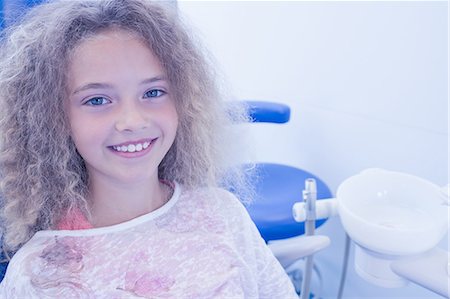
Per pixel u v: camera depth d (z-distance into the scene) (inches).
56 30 21.7
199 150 27.6
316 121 50.6
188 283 23.1
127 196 24.1
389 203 31.4
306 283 33.8
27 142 23.6
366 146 45.3
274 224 38.2
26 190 24.0
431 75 37.9
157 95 23.0
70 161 24.2
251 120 41.1
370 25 41.8
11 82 22.9
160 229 24.5
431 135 39.1
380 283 28.3
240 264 24.8
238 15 57.3
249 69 58.4
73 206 24.2
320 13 46.3
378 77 42.3
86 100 21.2
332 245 51.4
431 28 36.9
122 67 20.9
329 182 50.9
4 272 25.2
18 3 24.0
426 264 26.2
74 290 21.5
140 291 22.2
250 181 36.1
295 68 51.3
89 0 22.5
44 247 22.7
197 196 26.9
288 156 56.3
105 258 22.6
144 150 22.5
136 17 22.1
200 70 26.1
